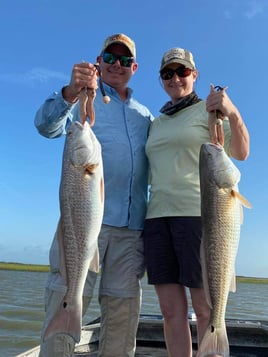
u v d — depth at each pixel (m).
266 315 6.14
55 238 1.33
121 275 1.41
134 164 1.44
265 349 2.07
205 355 1.11
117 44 1.49
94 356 1.90
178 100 1.47
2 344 3.72
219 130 1.22
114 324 1.41
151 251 1.39
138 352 2.00
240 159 1.30
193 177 1.37
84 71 1.17
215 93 1.21
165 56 1.50
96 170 1.18
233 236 1.18
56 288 1.27
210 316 1.15
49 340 1.25
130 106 1.53
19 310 5.78
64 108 1.26
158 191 1.39
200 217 1.34
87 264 1.16
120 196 1.41
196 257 1.32
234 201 1.19
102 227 1.39
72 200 1.17
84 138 1.17
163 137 1.41
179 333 1.35
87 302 1.33
